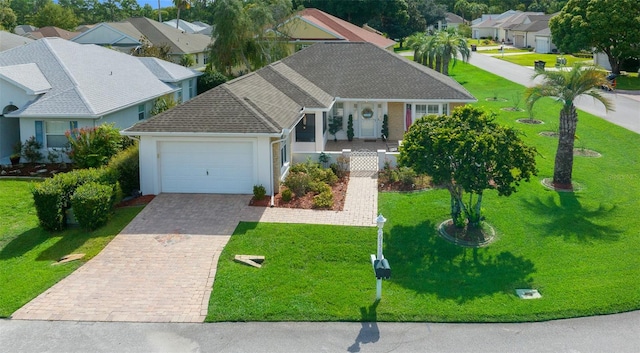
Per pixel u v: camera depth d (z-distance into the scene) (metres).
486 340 11.25
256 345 11.05
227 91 21.11
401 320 12.02
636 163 24.20
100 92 26.69
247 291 13.14
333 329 11.66
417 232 16.72
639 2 47.56
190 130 19.16
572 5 51.44
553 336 11.41
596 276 14.12
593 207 18.91
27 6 118.94
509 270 14.56
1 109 25.27
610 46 50.78
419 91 28.38
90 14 129.00
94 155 21.47
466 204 18.78
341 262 14.80
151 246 15.50
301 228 16.64
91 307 12.45
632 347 10.96
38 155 24.97
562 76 20.33
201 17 119.50
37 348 10.91
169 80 35.59
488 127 16.56
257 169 19.52
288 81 27.05
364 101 28.72
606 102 20.70
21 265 14.66
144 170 19.94
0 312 12.19
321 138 26.02
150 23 58.31
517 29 92.69
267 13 49.75
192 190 20.17
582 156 25.22
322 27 53.62
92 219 16.59
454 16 131.00
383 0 89.38
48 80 26.38
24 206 19.36
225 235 16.17
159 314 12.18
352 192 20.25
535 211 18.50
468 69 60.75
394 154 22.48
